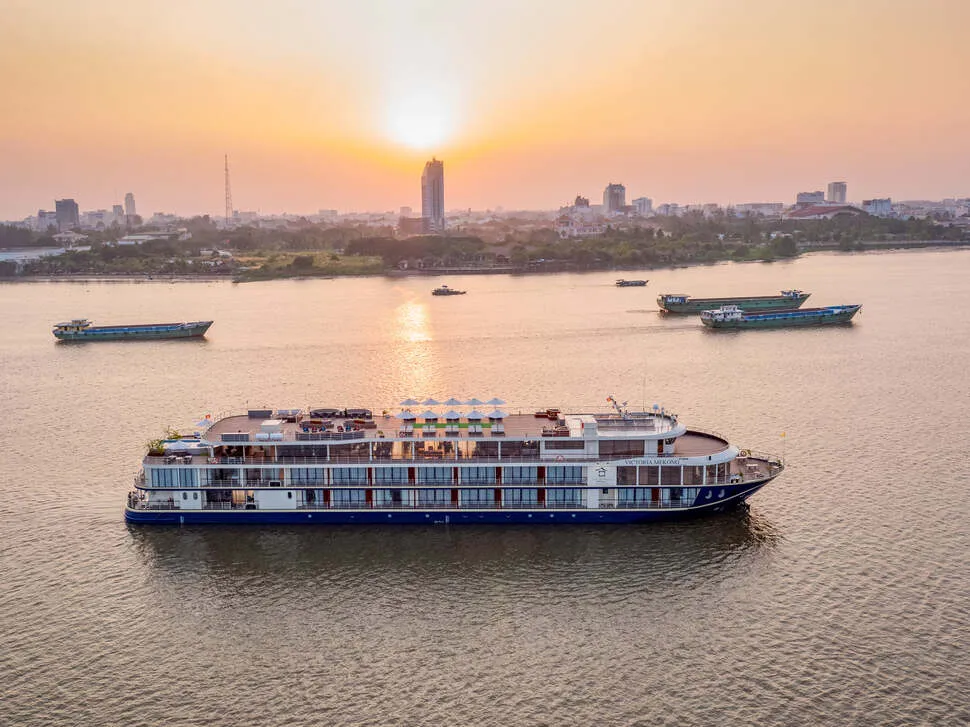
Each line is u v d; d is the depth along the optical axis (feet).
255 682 308.81
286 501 441.27
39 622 350.84
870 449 542.98
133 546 419.54
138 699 299.58
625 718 285.84
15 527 441.68
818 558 394.32
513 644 329.93
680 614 349.41
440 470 440.04
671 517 437.99
